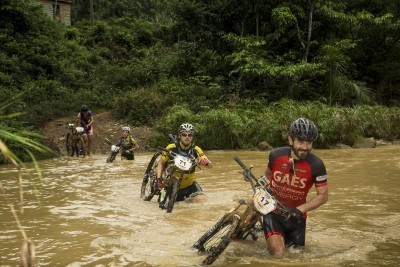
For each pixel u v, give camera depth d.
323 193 4.18
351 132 15.79
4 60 20.61
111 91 21.61
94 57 26.64
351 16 21.94
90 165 11.38
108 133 17.12
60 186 8.02
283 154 4.30
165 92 20.14
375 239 4.46
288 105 17.52
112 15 42.97
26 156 12.52
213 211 5.86
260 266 3.63
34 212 5.86
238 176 8.95
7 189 7.71
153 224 5.15
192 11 22.59
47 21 25.75
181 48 23.78
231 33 21.53
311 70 20.06
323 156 12.46
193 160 6.37
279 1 21.81
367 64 25.22
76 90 22.12
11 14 23.27
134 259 3.83
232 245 4.26
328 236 4.59
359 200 6.37
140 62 23.84
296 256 3.92
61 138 16.23
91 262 3.76
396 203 6.16
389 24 23.25
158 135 16.39
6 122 15.02
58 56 24.03
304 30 22.61
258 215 4.27
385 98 24.98
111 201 6.59
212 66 22.48
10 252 4.10
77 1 42.03
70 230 4.89
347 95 21.38
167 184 6.20
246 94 21.09
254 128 16.02
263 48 21.80
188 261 3.77
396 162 10.70
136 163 11.78
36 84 20.30
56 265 3.69
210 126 15.66
